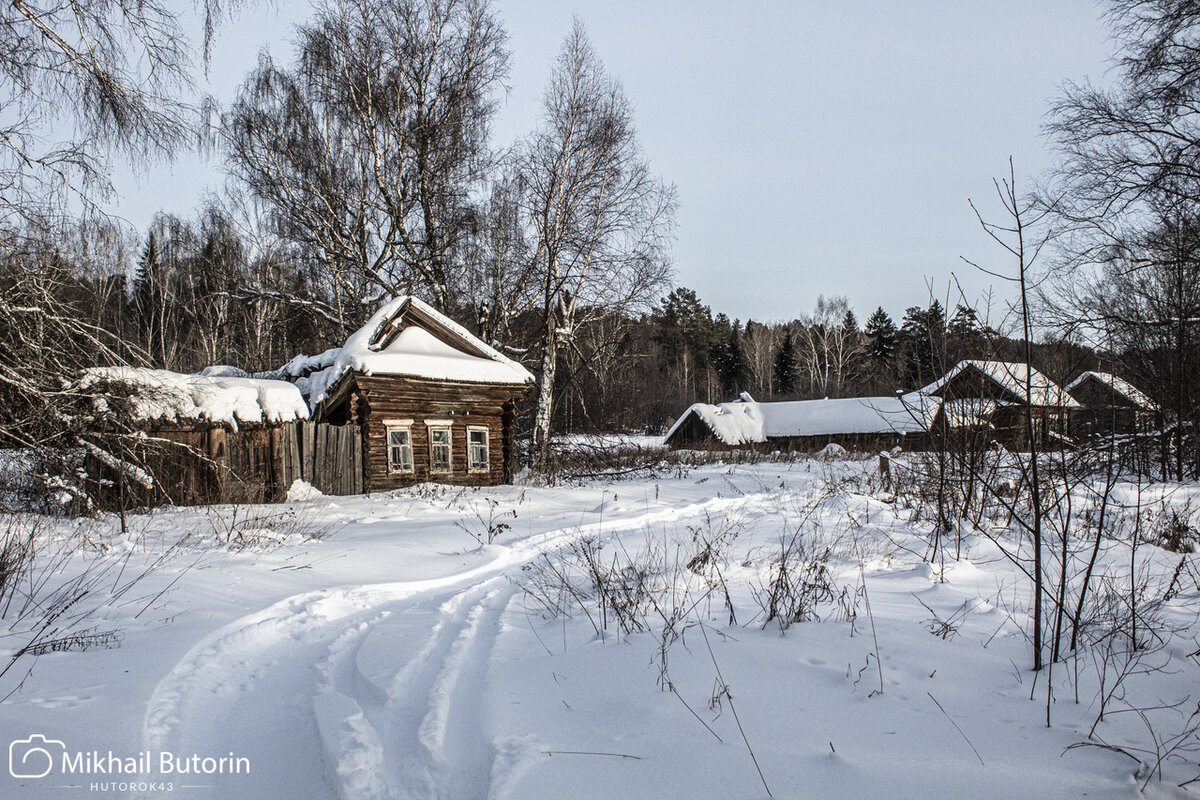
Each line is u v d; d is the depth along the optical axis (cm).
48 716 381
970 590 629
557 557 905
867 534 924
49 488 1105
